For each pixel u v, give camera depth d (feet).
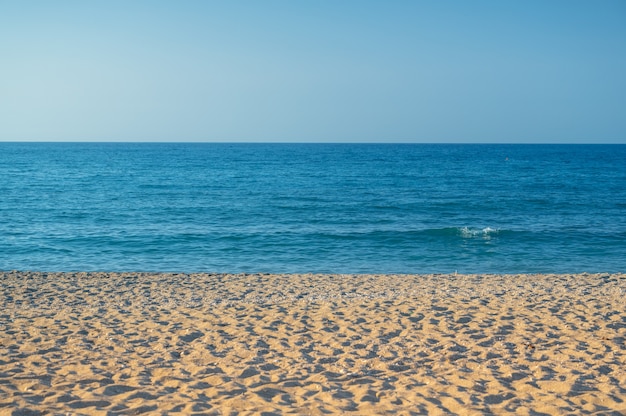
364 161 328.70
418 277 49.60
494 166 274.16
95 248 67.56
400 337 27.84
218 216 96.22
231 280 47.80
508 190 144.97
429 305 34.71
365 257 63.10
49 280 47.21
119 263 59.72
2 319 32.04
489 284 45.62
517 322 30.58
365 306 34.73
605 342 26.61
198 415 17.67
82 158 358.02
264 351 25.46
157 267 57.93
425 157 397.19
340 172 222.89
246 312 33.50
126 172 217.77
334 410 18.35
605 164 296.92
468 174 212.23
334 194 133.39
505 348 25.85
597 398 19.43
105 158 359.87
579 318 31.30
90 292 42.04
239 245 69.72
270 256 63.57
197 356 24.64
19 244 69.46
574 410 18.42
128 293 41.81
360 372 22.49
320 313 32.86
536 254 64.44
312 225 86.33
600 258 62.34
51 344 26.30
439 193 136.36
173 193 134.92
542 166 275.39
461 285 45.24
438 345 26.30
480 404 18.93
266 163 300.40
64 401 18.79
